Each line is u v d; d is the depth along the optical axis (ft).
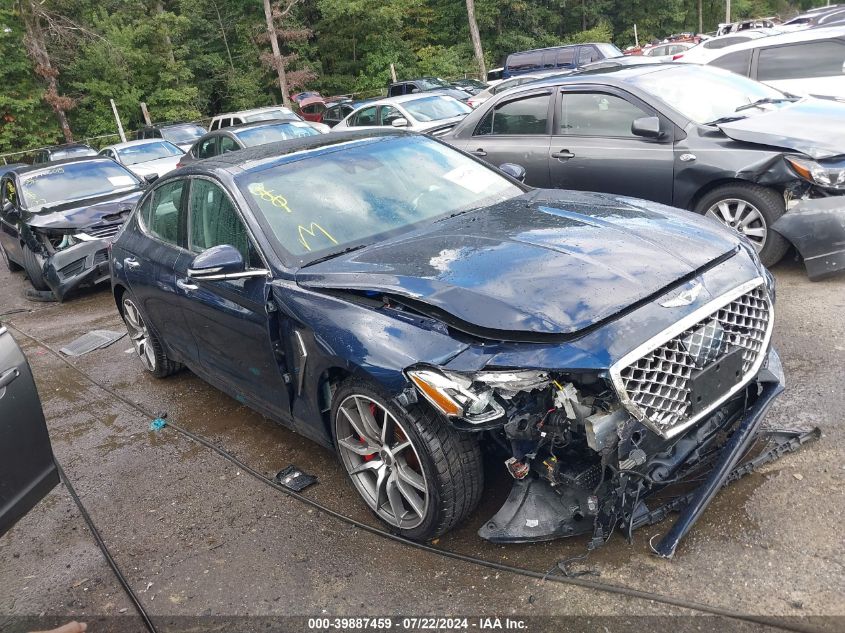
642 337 7.97
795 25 68.44
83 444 15.03
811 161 15.80
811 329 14.12
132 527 11.51
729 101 19.47
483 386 8.11
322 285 10.12
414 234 11.21
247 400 13.11
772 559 8.34
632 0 148.66
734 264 9.48
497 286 8.73
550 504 8.82
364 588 9.09
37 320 26.63
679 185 18.08
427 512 9.20
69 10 97.91
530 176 21.47
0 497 8.43
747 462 10.00
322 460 12.55
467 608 8.42
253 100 115.65
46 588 10.28
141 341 17.92
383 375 8.77
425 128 37.76
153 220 15.49
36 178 31.35
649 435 8.09
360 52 123.24
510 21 137.39
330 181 12.42
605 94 19.89
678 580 8.25
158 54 107.55
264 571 9.80
